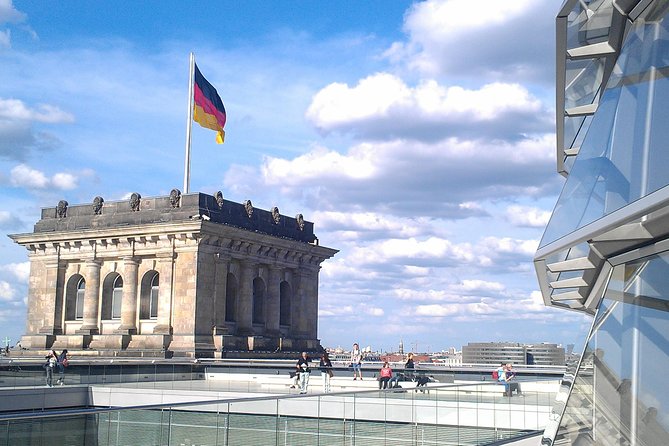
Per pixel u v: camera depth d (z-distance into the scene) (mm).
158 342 82312
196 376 67000
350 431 22625
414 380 57406
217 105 92812
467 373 59688
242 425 19219
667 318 8070
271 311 92875
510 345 103562
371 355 124750
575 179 10156
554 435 9945
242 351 84938
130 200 89625
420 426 25609
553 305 15164
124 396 56906
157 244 85500
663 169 7621
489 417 30312
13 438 14164
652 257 8781
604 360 9227
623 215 7410
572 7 11625
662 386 7832
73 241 90375
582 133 16312
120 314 89312
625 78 9945
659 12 9688
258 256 91188
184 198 86250
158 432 17125
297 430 20781
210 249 84625
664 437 7586
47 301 91750
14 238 93312
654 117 8430
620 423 8523
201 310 82875
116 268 88812
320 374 62812
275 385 62625
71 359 80000
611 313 9422
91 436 15688
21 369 53000
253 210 92500
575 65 13805
